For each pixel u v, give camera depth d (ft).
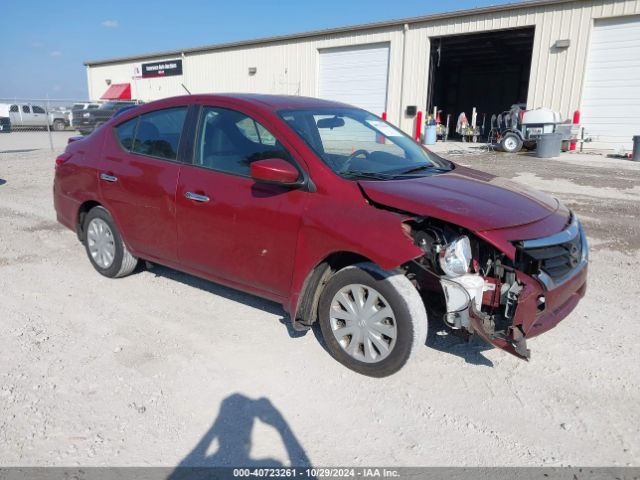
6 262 17.98
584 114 62.03
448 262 9.76
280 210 11.30
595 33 59.47
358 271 10.57
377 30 76.23
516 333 9.73
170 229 13.60
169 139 13.92
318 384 10.60
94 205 16.46
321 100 14.66
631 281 16.65
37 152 59.93
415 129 74.84
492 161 51.01
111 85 127.24
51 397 9.97
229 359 11.48
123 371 10.93
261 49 91.50
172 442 8.83
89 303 14.44
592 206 28.50
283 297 11.75
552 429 9.29
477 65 113.19
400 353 10.25
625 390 10.47
